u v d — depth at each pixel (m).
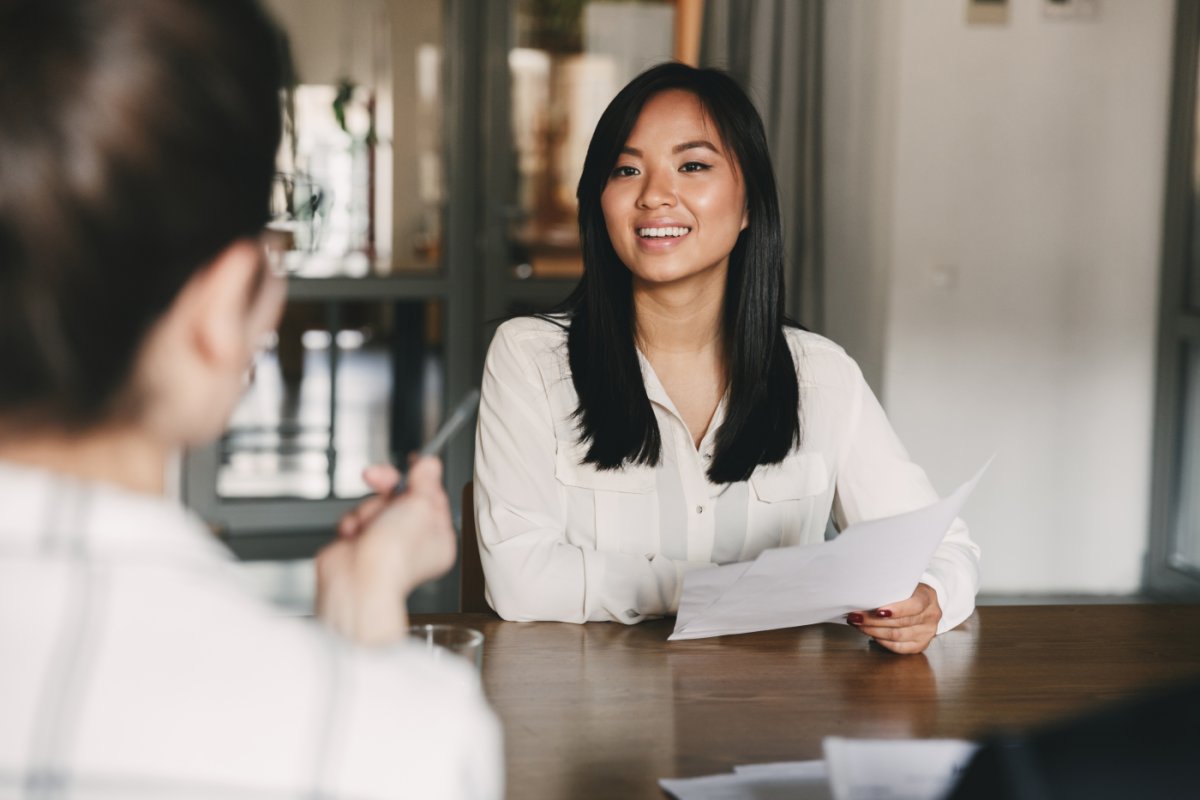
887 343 4.32
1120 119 4.28
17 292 0.48
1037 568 4.43
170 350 0.53
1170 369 4.31
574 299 1.89
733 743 1.19
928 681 1.39
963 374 4.34
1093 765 0.55
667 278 1.74
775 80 4.39
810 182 4.43
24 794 0.46
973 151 4.26
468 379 5.16
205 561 0.52
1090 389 4.37
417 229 5.14
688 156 1.75
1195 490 4.30
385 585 0.70
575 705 1.28
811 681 1.38
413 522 0.73
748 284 1.80
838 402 1.89
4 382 0.49
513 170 5.10
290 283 5.00
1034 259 4.31
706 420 1.84
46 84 0.48
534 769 1.12
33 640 0.47
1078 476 4.40
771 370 1.80
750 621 1.49
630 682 1.36
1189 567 4.31
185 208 0.50
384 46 5.04
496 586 1.64
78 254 0.48
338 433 5.90
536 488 1.77
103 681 0.47
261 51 0.53
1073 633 1.59
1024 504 4.40
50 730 0.47
